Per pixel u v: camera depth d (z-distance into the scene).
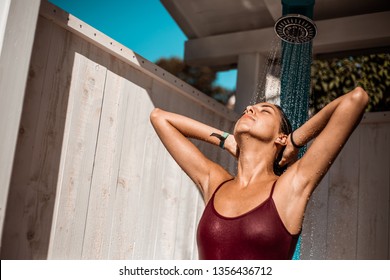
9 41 1.67
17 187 1.84
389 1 3.32
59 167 2.02
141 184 2.46
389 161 3.10
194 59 3.92
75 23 2.08
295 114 2.76
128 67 2.41
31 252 1.89
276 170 1.82
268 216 1.57
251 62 3.66
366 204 3.11
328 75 5.07
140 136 2.46
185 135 2.01
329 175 3.26
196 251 2.86
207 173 1.90
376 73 4.95
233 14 3.75
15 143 1.67
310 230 3.22
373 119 3.18
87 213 2.14
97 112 2.21
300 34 2.43
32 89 1.91
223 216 1.62
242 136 1.75
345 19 3.44
